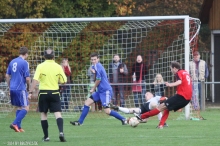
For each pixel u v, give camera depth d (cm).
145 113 3916
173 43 5322
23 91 3681
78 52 5547
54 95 3114
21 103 3681
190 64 4866
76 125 4122
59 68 3145
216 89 6769
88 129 3847
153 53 5338
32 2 6369
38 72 3120
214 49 6831
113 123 4303
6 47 5612
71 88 5475
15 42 5594
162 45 5319
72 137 3381
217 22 6762
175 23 4866
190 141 3148
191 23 4888
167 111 3853
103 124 4222
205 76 5438
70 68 5525
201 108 5459
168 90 5153
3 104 5391
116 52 5703
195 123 4225
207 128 3850
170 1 7481
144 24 5172
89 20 4616
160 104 3850
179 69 3784
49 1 6406
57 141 3173
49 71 3120
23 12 6412
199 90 5434
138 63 5106
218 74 6812
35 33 5603
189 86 3775
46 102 3127
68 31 5575
